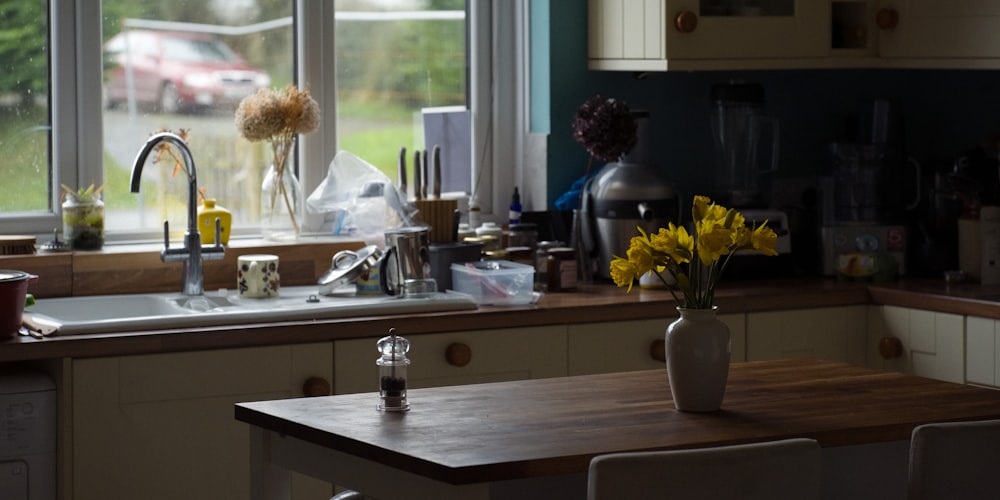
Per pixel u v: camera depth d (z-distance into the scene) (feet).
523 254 13.76
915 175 15.62
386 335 11.64
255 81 13.94
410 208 13.39
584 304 12.50
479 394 8.71
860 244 14.49
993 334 12.44
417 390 8.87
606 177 13.98
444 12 14.74
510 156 15.12
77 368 10.59
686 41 13.60
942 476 7.28
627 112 13.64
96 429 10.69
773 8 13.99
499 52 14.96
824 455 9.01
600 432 7.56
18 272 10.95
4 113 12.89
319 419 7.88
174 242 13.44
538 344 12.29
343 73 14.29
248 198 13.96
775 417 8.00
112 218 13.35
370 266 12.61
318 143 14.16
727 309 13.03
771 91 15.64
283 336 11.25
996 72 14.85
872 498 9.18
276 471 8.34
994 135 14.82
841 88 15.98
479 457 6.90
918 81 15.89
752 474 6.67
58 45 12.98
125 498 10.85
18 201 13.03
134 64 13.35
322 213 13.94
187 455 11.03
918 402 8.45
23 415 10.58
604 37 14.40
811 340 13.52
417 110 14.69
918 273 14.69
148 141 12.12
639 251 8.17
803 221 15.07
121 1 13.24
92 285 12.45
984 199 14.10
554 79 14.56
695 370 8.05
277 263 12.61
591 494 6.49
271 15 13.96
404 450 7.06
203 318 11.15
